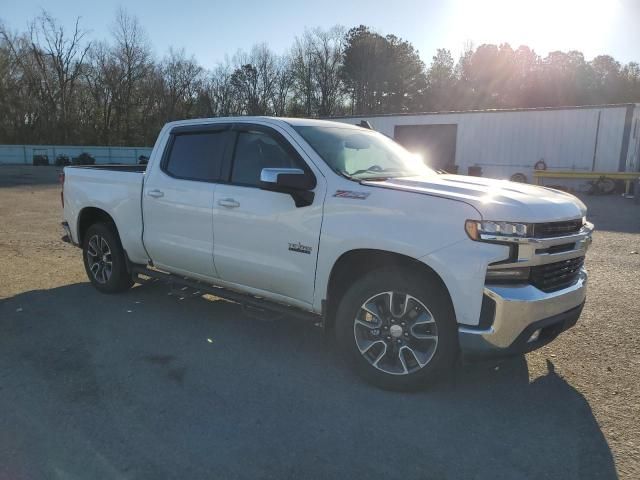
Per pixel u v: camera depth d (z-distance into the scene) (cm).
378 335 367
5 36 5784
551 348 445
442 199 337
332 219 375
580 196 2045
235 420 327
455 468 280
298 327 500
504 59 6906
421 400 354
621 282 669
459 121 2534
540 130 2323
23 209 1368
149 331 482
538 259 326
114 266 572
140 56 6406
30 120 5925
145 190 515
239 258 436
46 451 292
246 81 6950
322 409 342
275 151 427
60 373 392
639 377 390
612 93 6700
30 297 581
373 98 6900
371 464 283
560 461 286
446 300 338
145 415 332
